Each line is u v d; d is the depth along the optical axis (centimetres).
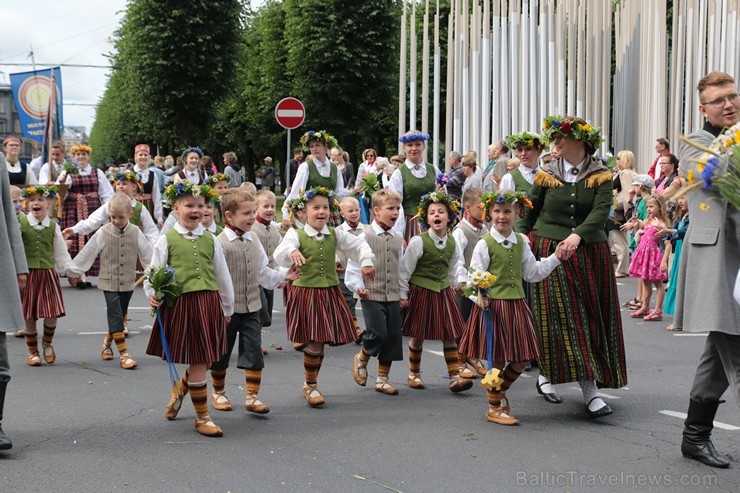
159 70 3300
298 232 608
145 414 570
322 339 584
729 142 405
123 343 738
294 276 583
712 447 464
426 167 883
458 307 667
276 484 426
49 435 515
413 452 482
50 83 1861
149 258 766
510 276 559
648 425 541
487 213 575
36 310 729
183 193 535
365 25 3209
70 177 1238
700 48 1456
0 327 479
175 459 467
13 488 417
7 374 486
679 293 459
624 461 464
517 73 1559
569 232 574
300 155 2039
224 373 588
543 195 589
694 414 463
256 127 4416
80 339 865
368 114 3344
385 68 3281
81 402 602
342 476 439
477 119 1602
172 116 3456
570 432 525
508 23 1622
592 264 566
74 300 1124
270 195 795
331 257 610
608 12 1638
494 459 469
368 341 639
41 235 737
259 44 4234
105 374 701
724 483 427
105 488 419
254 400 573
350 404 604
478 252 561
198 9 3328
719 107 458
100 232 748
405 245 873
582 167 575
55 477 435
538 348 555
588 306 566
